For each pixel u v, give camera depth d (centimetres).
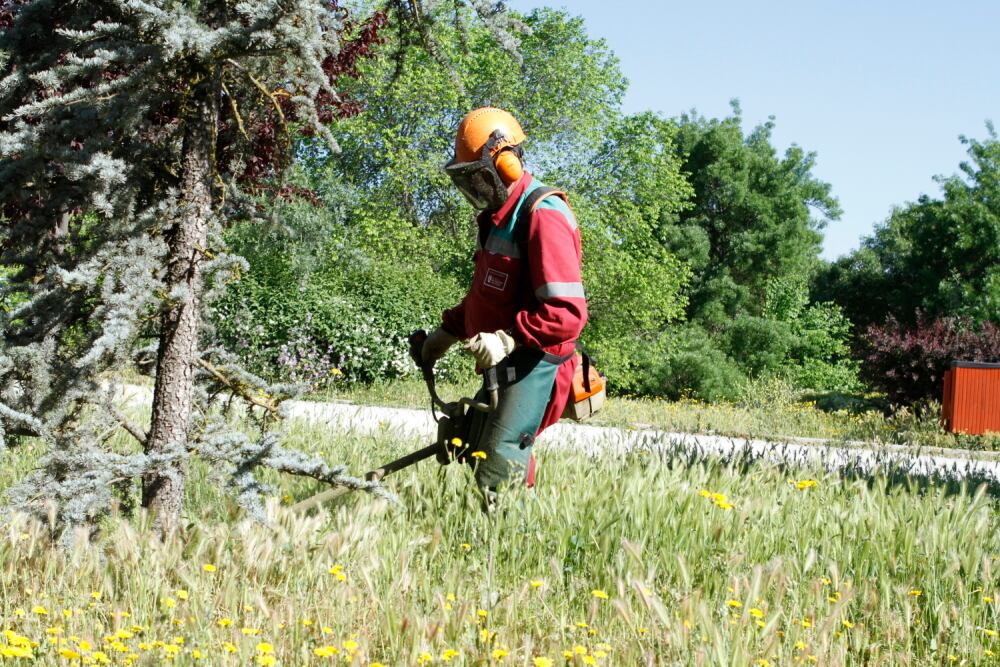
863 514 449
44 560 321
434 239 2558
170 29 342
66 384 360
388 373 1750
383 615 287
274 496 409
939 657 316
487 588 322
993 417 1561
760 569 319
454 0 408
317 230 1584
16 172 363
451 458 453
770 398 1941
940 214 4403
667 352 3359
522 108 2820
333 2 376
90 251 370
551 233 413
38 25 379
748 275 4666
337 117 716
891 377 2109
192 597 284
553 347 428
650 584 332
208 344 408
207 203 376
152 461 353
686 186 3219
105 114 351
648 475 484
